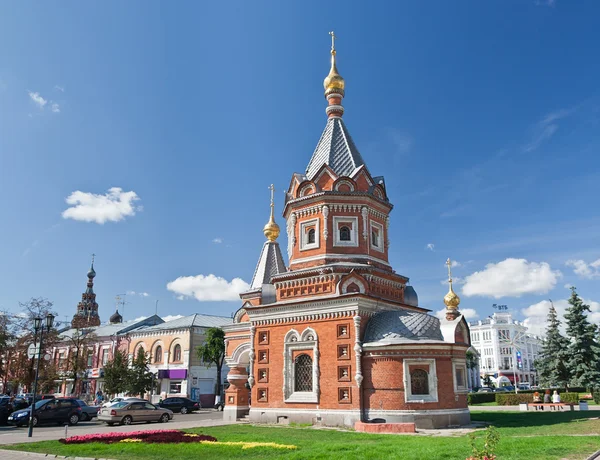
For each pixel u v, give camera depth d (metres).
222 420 41.06
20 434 33.53
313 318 36.00
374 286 37.66
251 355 38.72
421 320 34.41
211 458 20.44
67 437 28.61
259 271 50.38
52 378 68.75
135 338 81.00
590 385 65.94
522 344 149.12
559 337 71.62
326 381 34.41
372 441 24.20
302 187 40.62
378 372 32.94
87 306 123.25
